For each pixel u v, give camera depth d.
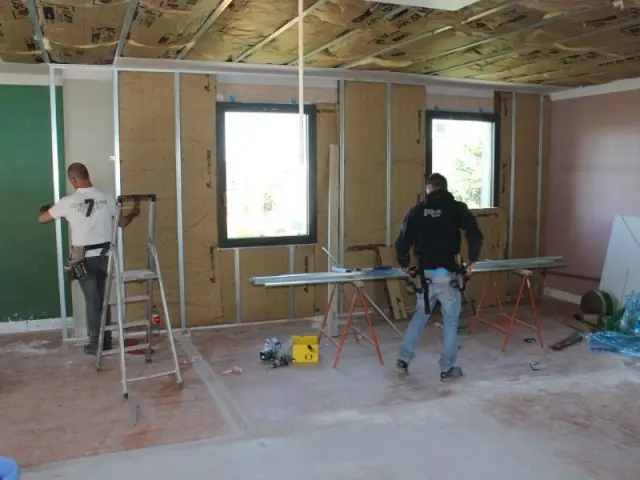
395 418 3.60
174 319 5.57
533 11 3.67
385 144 6.09
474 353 4.91
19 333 5.47
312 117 5.83
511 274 6.71
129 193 5.32
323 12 3.65
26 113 5.39
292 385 4.19
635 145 5.96
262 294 5.84
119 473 2.94
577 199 6.64
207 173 5.53
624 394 3.99
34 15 3.59
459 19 3.83
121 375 4.19
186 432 3.42
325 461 3.07
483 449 3.20
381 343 5.21
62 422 3.56
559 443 3.27
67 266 4.76
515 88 6.55
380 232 6.14
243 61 5.08
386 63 5.24
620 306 5.85
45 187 5.48
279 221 5.87
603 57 5.00
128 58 4.89
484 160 6.68
